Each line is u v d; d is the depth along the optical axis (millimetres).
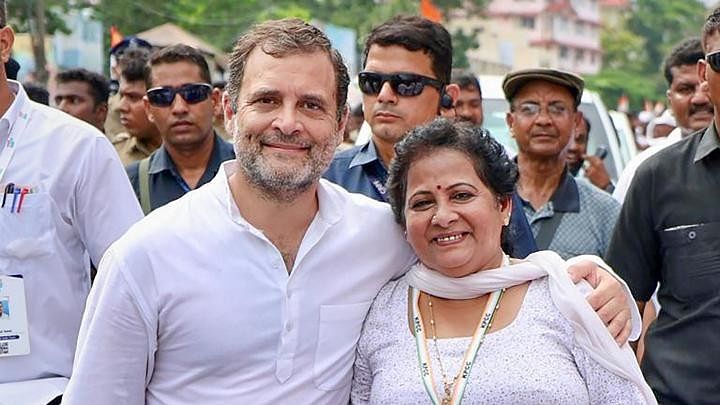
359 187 4805
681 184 4613
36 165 4062
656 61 82812
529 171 5973
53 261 4086
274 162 3359
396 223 3715
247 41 3457
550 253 3623
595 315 3453
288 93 3361
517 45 88688
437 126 3637
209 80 5988
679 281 4582
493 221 3615
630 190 4766
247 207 3492
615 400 3430
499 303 3576
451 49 4984
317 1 39656
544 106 5930
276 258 3467
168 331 3424
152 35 18969
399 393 3475
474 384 3416
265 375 3453
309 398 3525
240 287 3430
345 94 3529
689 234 4562
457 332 3572
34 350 4051
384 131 4809
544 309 3527
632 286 4777
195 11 30047
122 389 3463
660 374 4586
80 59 22328
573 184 5949
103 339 3428
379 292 3703
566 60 92500
